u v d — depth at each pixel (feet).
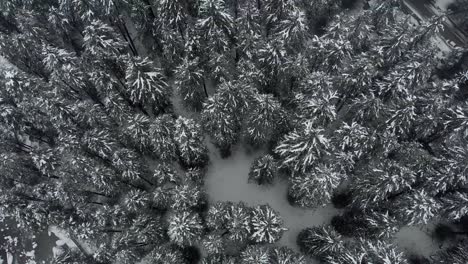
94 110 99.45
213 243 88.69
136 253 97.71
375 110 100.01
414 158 98.63
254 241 91.50
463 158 92.99
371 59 112.06
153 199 96.58
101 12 120.98
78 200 99.25
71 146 97.45
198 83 104.58
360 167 102.27
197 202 97.66
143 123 98.32
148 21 121.19
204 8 105.70
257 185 117.39
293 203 114.11
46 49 107.76
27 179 109.19
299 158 90.58
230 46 117.39
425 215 84.33
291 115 104.83
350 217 104.99
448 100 108.27
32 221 99.30
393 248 86.74
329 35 114.93
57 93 106.42
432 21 113.50
